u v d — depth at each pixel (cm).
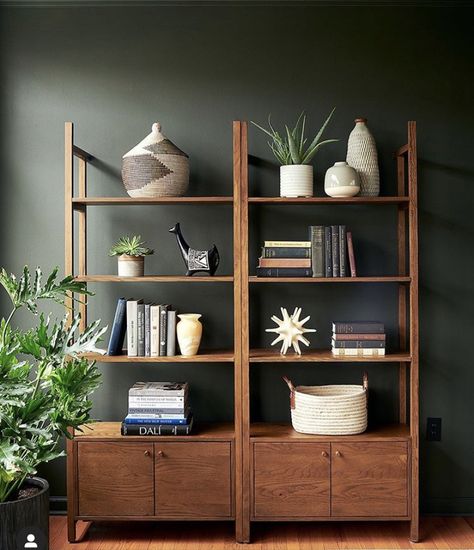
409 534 352
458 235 375
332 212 376
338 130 375
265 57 375
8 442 270
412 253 339
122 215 377
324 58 375
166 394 345
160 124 373
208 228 376
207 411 378
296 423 351
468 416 378
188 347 348
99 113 376
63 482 377
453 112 374
